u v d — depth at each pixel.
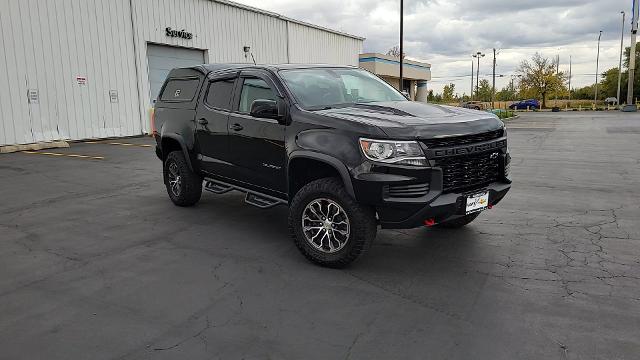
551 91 76.50
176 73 6.83
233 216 6.30
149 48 19.17
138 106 18.64
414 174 3.90
